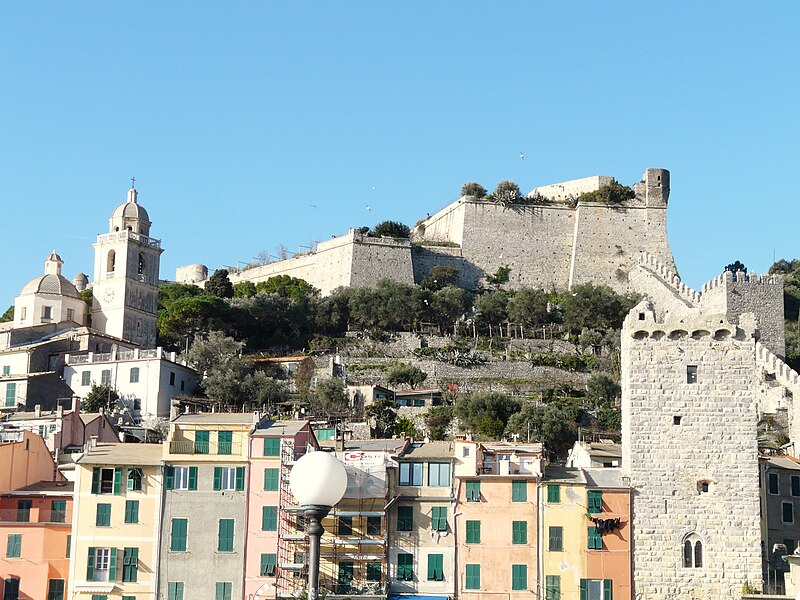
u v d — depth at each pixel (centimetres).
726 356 13650
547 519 13112
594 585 12950
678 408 13538
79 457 13700
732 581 13075
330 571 12838
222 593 12875
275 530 13025
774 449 18262
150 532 13088
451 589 12912
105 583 12912
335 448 13850
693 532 13175
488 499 13175
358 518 12988
